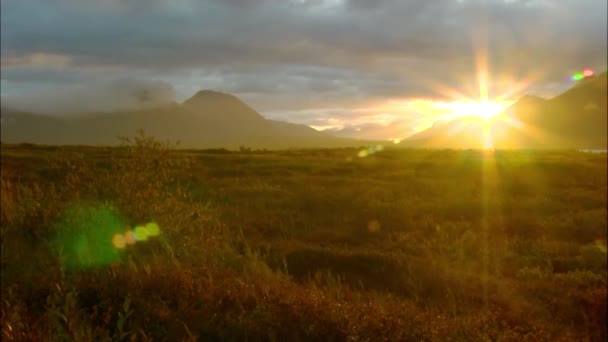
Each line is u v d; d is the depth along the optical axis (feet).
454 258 32.37
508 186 66.39
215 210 39.52
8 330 14.46
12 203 32.50
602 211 47.37
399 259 28.96
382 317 16.94
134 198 28.63
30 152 104.37
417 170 87.81
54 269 20.42
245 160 99.71
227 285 19.45
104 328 15.24
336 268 28.27
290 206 49.98
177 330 15.72
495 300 23.32
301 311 17.08
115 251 24.18
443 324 17.11
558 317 21.95
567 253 34.27
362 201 52.08
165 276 19.62
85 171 31.63
